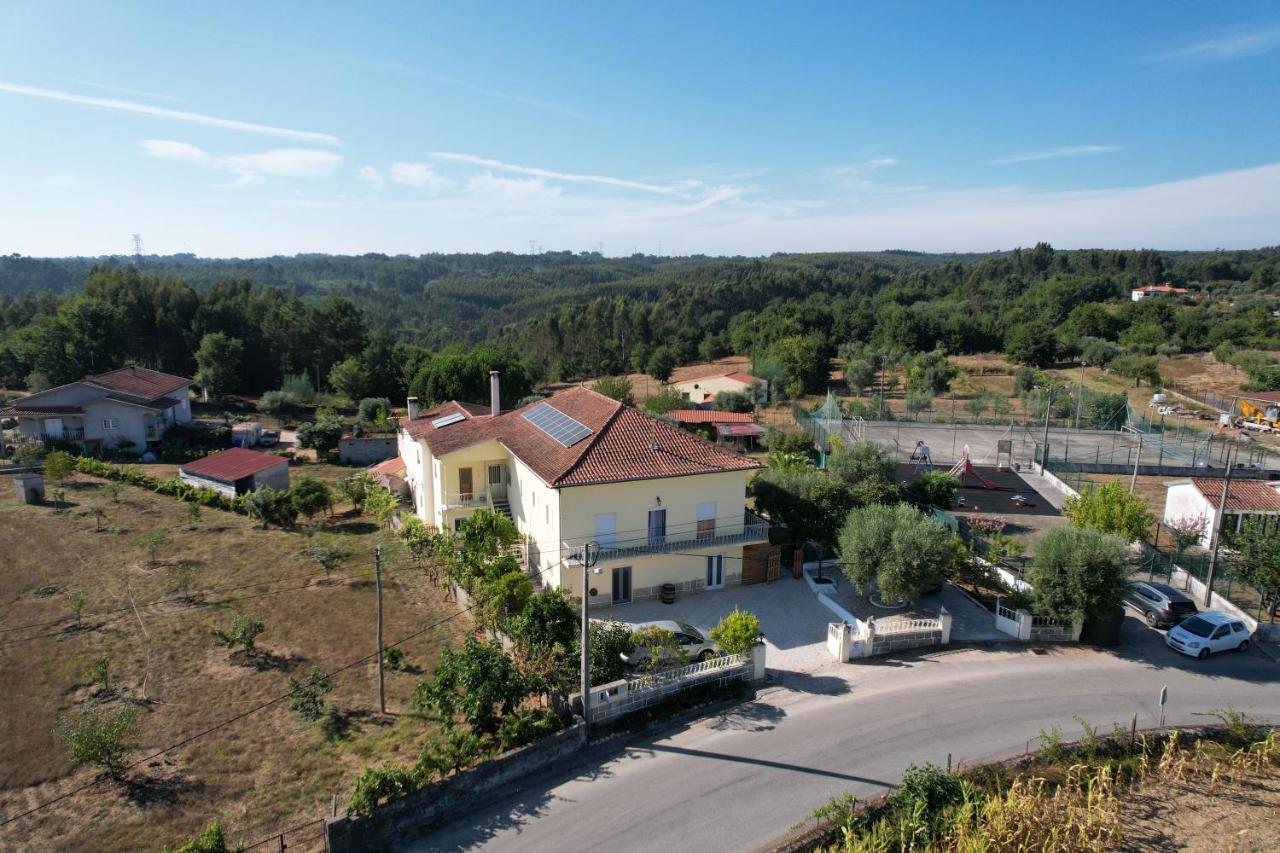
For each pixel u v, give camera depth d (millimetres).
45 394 59062
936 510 40281
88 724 19219
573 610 25641
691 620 29641
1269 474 52344
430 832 17953
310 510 41500
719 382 90688
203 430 64625
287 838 17328
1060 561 27609
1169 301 145875
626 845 17469
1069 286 159500
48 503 44281
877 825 16969
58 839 17109
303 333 99250
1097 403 72125
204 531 40406
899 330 125875
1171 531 39688
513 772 19734
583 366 139125
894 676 25609
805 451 59406
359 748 20766
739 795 19297
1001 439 64688
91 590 31891
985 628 29297
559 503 29141
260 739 21156
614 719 22656
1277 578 28438
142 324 96250
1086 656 27141
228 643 26547
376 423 76125
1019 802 17203
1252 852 16953
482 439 36688
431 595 32156
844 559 30594
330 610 30297
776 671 25922
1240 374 96750
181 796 18656
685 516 31656
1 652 26188
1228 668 26328
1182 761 19953
